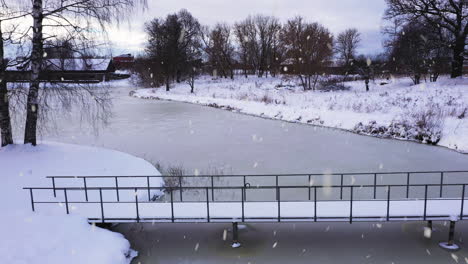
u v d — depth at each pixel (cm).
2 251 664
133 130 2353
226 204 909
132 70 8062
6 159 1249
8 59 1321
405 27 3362
